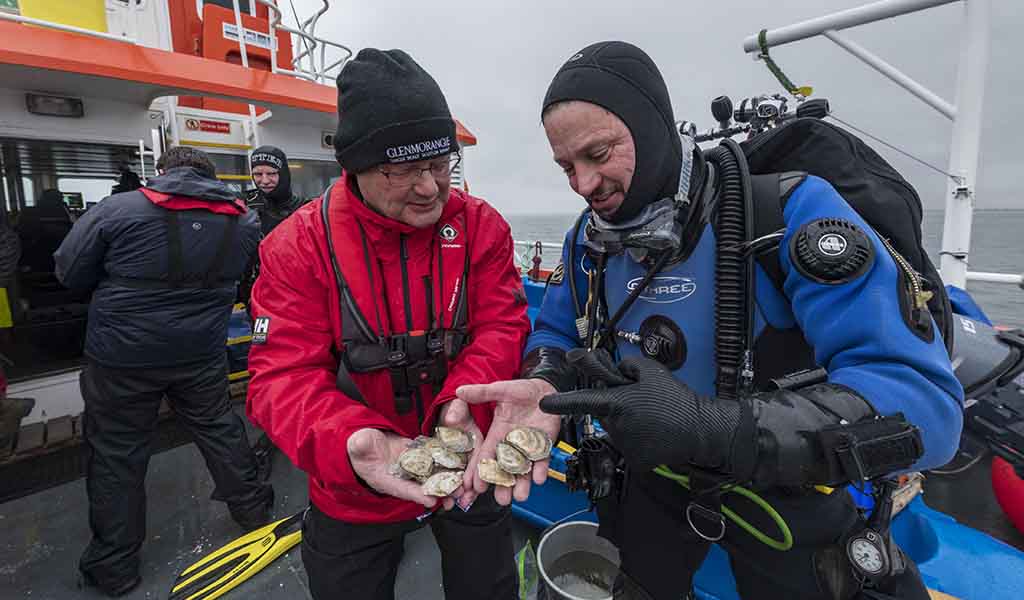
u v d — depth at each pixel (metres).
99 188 3.43
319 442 0.96
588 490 1.20
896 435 0.65
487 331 1.23
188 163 2.06
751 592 1.09
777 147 0.95
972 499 2.41
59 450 2.96
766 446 0.67
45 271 3.45
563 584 1.71
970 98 1.90
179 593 1.93
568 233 1.26
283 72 3.64
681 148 0.92
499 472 0.94
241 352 3.75
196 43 4.12
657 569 1.20
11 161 3.06
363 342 1.10
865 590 0.91
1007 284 1.99
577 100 0.82
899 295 0.73
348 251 1.07
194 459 2.94
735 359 0.88
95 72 2.48
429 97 0.94
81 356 3.43
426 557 2.13
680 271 0.96
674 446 0.66
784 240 0.83
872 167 0.89
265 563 2.04
